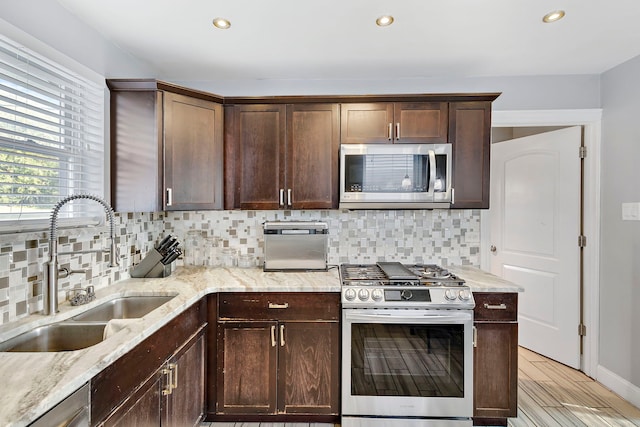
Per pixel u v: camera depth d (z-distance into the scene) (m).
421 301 1.86
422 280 1.97
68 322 1.42
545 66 2.31
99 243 1.84
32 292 1.42
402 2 1.59
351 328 1.89
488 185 2.21
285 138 2.23
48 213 1.55
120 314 1.79
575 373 2.55
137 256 2.22
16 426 0.72
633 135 2.17
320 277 2.14
